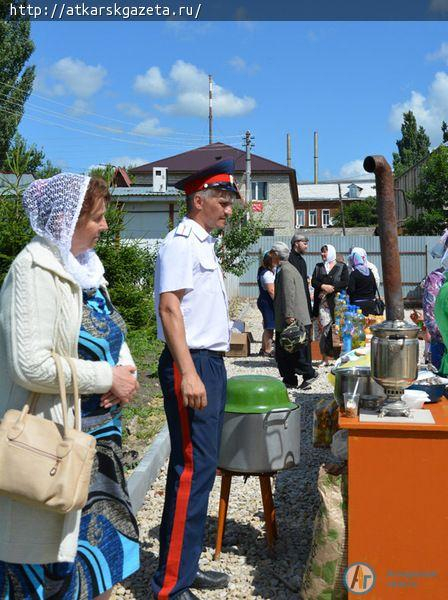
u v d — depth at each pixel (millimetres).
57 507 2260
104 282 2859
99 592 2600
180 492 3342
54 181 2529
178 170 50250
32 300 2354
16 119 33031
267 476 4113
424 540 3195
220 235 19500
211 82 60906
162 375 3398
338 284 11055
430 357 6090
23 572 2410
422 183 31203
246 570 3963
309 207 86062
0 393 2441
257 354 12508
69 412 2465
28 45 34156
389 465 3191
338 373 3695
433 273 6035
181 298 3336
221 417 3457
